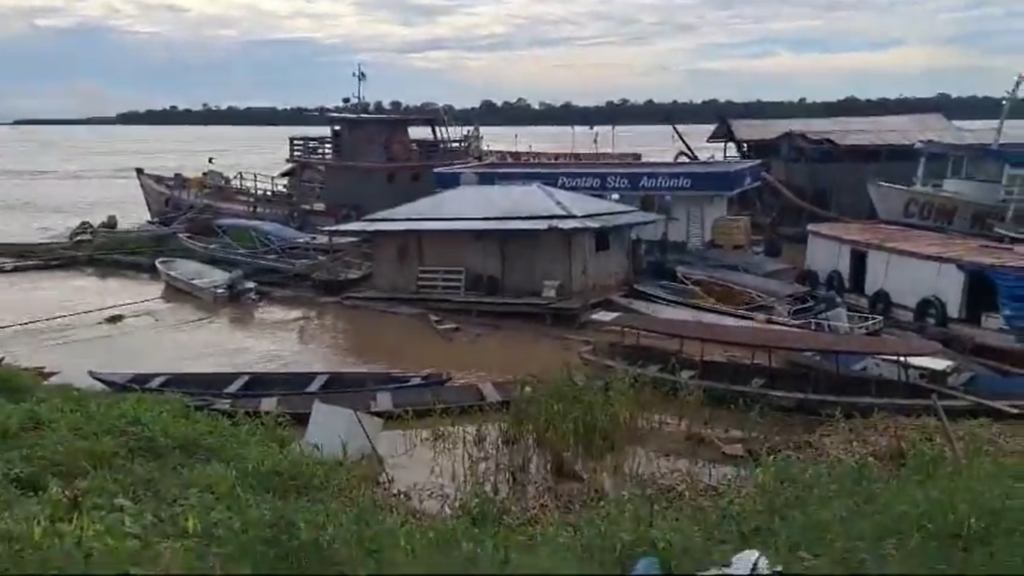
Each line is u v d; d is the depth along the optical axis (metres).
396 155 36.41
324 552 7.64
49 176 88.94
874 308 22.31
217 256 33.00
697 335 16.78
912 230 25.00
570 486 12.41
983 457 11.68
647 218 26.80
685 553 7.21
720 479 12.45
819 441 13.84
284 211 37.59
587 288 25.62
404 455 13.97
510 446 13.16
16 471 10.83
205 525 9.00
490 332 24.14
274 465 11.91
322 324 25.72
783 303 22.44
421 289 26.77
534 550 7.23
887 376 16.03
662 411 15.18
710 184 29.38
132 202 62.94
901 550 7.42
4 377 16.91
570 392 13.62
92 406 14.27
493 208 26.22
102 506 9.73
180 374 18.69
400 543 7.45
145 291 31.00
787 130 36.06
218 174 46.38
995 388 15.68
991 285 19.64
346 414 14.12
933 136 36.28
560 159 39.91
